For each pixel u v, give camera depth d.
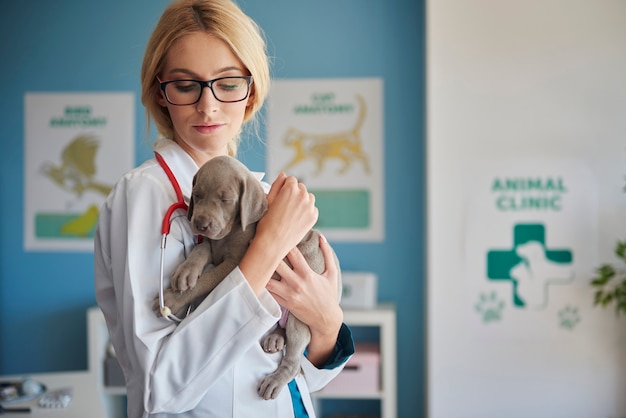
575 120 3.02
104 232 1.18
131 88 3.59
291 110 3.53
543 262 3.04
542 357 3.04
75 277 3.60
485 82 3.05
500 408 3.06
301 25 3.53
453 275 3.07
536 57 3.03
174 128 1.27
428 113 3.08
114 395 3.36
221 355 1.07
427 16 3.09
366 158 3.52
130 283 1.07
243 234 1.13
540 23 3.03
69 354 3.60
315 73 3.53
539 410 3.05
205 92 1.13
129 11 3.58
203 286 1.10
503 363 3.06
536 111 3.03
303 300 1.20
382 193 3.51
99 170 3.59
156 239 1.11
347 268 3.53
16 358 3.60
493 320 3.06
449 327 3.07
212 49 1.13
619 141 3.01
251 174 1.13
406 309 3.50
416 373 3.50
